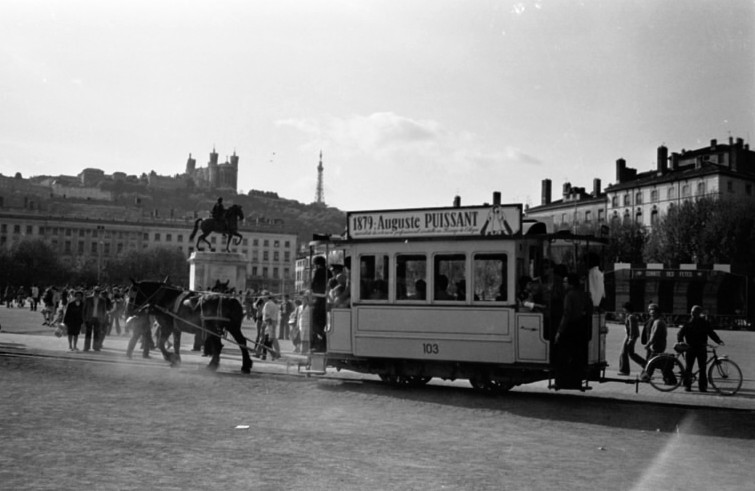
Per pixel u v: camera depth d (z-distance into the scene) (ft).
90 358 75.87
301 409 46.32
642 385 67.31
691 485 28.96
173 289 71.67
